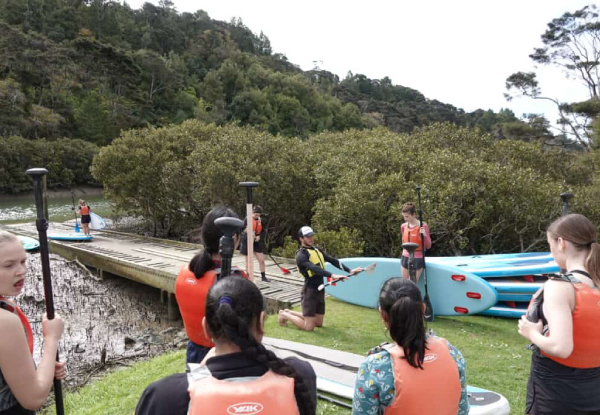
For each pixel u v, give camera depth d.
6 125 55.38
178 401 1.45
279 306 9.36
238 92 107.88
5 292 1.92
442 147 18.20
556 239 2.27
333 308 7.89
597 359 2.07
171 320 11.59
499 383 4.77
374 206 14.12
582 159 20.91
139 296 13.66
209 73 108.81
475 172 13.61
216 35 137.25
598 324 2.02
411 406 1.90
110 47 79.25
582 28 34.41
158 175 23.69
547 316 2.06
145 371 5.92
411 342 1.92
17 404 1.80
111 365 8.48
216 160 19.94
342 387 4.30
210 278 2.72
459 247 13.91
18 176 48.53
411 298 1.97
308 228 6.30
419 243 6.83
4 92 56.88
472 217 13.85
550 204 13.27
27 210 39.25
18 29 76.12
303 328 6.56
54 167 51.31
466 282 6.84
